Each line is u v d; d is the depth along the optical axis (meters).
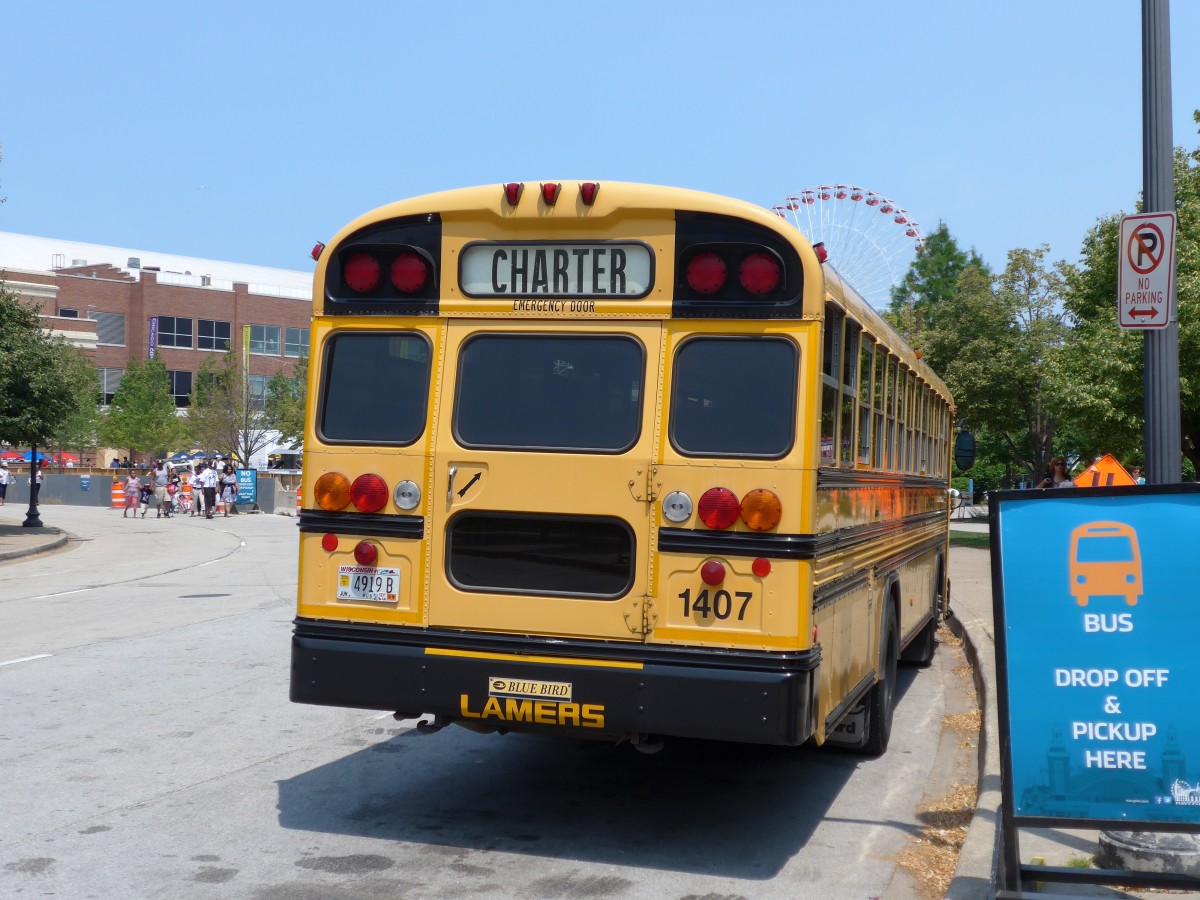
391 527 6.00
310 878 5.51
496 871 5.66
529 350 5.92
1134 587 4.68
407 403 6.07
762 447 5.55
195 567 21.97
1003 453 54.28
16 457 61.44
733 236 5.66
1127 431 24.08
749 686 5.41
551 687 5.67
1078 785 4.66
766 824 6.55
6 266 85.69
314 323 6.25
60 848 5.89
